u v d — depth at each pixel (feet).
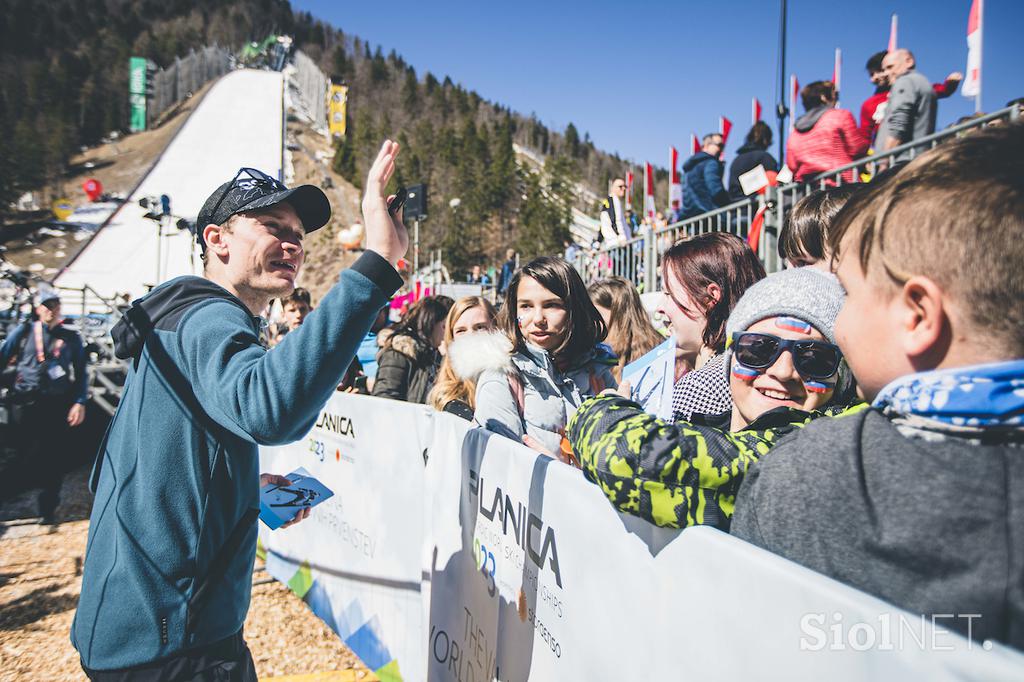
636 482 3.16
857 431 2.31
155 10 422.41
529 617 4.60
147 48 347.56
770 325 3.60
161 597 4.01
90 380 26.27
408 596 7.33
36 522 15.79
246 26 431.02
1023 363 1.88
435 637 6.54
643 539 3.34
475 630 5.59
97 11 392.06
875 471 2.16
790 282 3.66
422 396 11.48
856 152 13.85
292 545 10.87
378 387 11.59
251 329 4.26
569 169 240.53
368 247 3.71
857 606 2.00
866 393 2.53
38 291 16.62
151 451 4.07
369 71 398.83
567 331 7.00
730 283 5.87
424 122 279.90
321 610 9.78
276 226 4.75
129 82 276.82
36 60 318.65
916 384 2.12
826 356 3.53
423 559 6.91
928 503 1.98
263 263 4.74
